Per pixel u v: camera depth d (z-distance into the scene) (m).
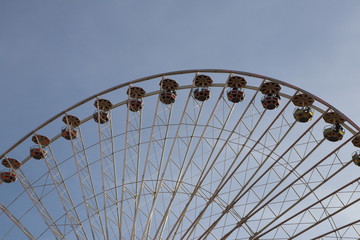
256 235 37.19
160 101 45.44
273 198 36.78
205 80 43.47
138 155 40.56
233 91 43.00
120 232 38.16
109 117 44.59
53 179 41.28
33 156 46.50
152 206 38.75
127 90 45.16
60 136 47.16
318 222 36.91
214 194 38.06
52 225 40.19
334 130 41.94
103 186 40.09
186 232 37.09
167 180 40.03
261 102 43.31
